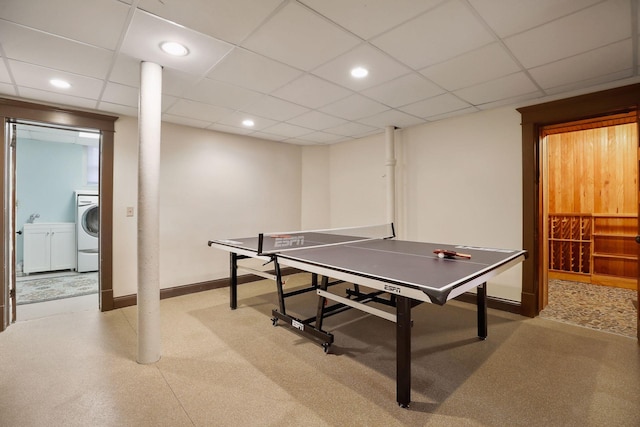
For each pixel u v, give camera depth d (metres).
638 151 2.55
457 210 3.71
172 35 1.92
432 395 1.85
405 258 2.33
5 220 2.92
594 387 1.92
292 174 5.26
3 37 1.92
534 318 3.12
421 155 4.05
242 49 2.10
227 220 4.49
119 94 2.90
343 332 2.82
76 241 5.40
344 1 1.61
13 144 3.05
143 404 1.78
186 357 2.35
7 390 1.92
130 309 3.48
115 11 1.67
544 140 3.32
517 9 1.68
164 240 3.92
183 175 4.07
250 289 4.32
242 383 2.00
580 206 4.71
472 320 3.09
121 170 3.55
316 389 1.93
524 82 2.66
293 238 3.68
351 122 3.94
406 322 1.73
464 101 3.15
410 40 2.00
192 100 3.12
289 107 3.35
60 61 2.25
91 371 2.14
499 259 2.25
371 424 1.61
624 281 4.29
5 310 2.91
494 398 1.82
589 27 1.84
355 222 4.97
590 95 2.77
